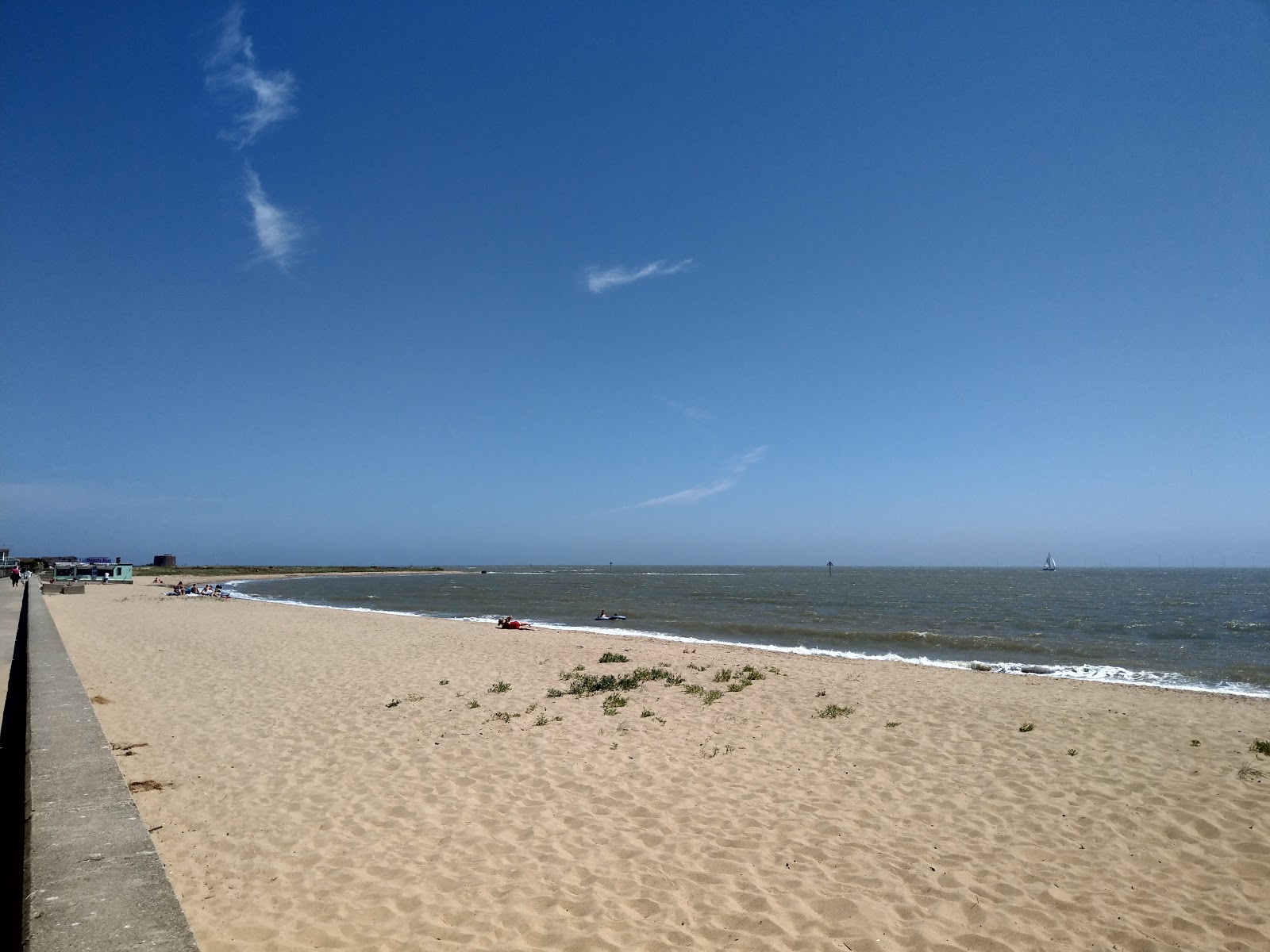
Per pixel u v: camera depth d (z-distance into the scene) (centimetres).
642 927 502
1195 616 3831
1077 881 582
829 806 742
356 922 500
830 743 976
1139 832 679
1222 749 945
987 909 536
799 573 17950
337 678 1423
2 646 1504
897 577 13625
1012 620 3469
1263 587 9000
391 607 4256
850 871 595
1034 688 1400
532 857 612
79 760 432
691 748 944
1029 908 539
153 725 1027
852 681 1439
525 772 838
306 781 800
